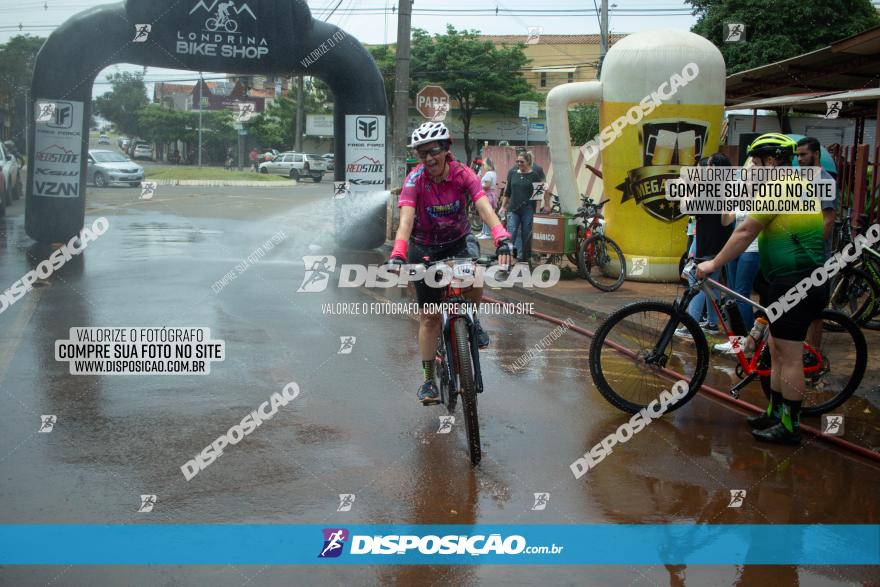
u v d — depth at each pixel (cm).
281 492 424
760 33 2331
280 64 1404
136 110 5650
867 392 612
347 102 1475
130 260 1230
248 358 689
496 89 4872
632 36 1112
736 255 527
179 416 538
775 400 534
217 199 2653
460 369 466
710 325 783
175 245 1430
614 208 1136
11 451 469
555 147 1169
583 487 440
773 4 2294
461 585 338
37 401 561
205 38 1345
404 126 1585
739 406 588
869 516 410
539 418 557
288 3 1377
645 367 578
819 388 580
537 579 344
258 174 4241
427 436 514
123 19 1313
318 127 5450
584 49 5325
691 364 686
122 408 550
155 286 1012
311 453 480
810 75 1252
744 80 1313
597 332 563
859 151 947
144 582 334
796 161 572
